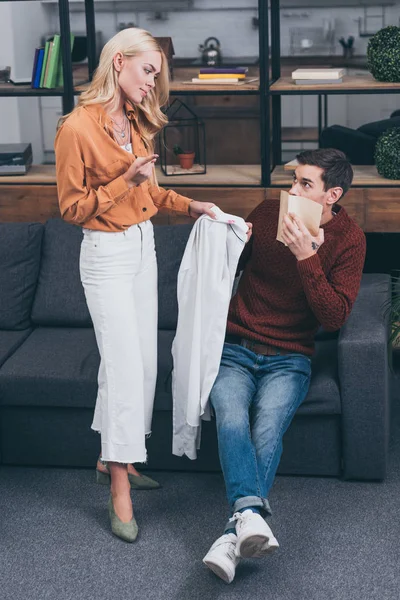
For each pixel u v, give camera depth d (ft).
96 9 21.62
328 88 12.87
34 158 24.27
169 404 10.62
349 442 10.49
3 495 10.68
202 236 10.09
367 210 13.20
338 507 10.19
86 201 8.99
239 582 8.92
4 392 10.85
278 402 9.74
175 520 10.08
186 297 10.24
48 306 12.19
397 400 12.71
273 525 9.87
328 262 10.18
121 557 9.41
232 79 13.14
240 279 10.85
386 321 10.94
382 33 12.96
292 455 10.75
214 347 10.08
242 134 22.27
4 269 12.21
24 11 17.75
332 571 9.03
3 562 9.36
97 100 9.12
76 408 10.94
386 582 8.81
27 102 23.80
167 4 21.45
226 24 21.48
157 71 9.19
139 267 9.71
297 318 10.41
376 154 13.38
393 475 10.86
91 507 10.40
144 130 9.71
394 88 12.74
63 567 9.26
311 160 10.06
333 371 10.72
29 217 13.93
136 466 11.09
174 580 9.00
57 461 11.19
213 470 10.98
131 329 9.52
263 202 10.81
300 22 21.13
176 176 13.93
